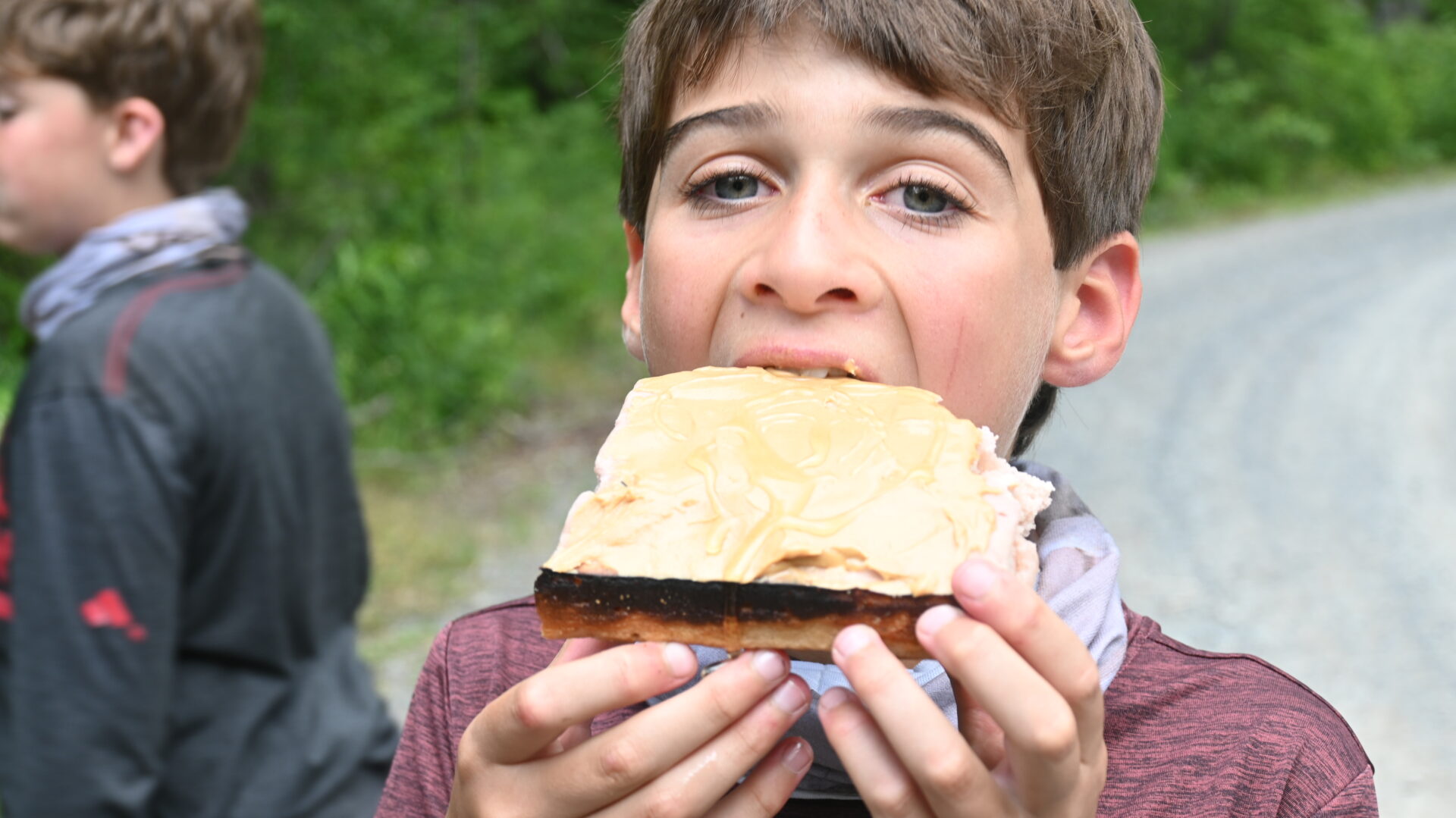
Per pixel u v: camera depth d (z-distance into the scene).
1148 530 6.77
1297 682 1.67
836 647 1.08
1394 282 14.66
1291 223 18.67
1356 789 1.50
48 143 2.16
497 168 12.11
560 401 9.19
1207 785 1.49
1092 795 1.14
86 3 2.12
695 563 1.13
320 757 2.12
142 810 1.91
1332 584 6.12
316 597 2.18
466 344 8.55
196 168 2.32
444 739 1.73
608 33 15.73
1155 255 16.12
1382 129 23.23
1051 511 1.71
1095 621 1.53
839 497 1.16
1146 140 1.76
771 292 1.38
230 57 2.32
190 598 2.03
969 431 1.24
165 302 2.02
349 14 10.10
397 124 10.22
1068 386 1.67
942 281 1.38
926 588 1.09
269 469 2.07
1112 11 1.64
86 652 1.87
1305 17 23.00
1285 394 9.83
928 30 1.37
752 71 1.42
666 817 1.14
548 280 10.62
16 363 7.10
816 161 1.39
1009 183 1.44
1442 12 30.50
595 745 1.16
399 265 9.07
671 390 1.31
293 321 2.23
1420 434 8.88
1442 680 5.14
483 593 5.72
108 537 1.89
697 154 1.46
